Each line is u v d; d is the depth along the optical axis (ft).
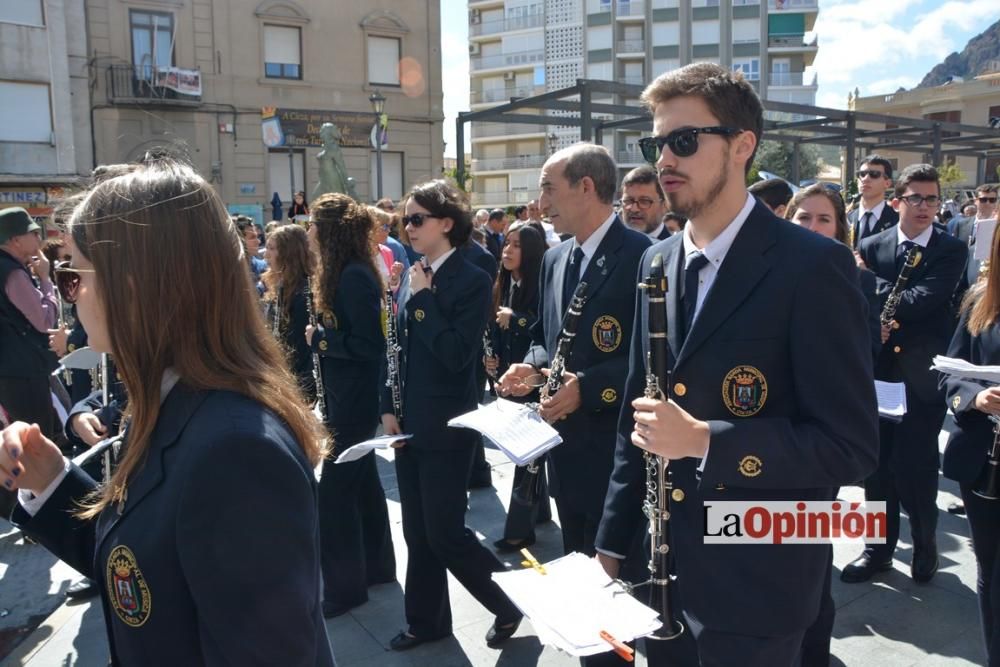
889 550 11.76
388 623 11.09
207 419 3.64
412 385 9.95
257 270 23.52
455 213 9.85
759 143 5.79
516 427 7.88
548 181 8.52
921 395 11.48
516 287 15.80
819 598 5.84
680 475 5.93
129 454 3.81
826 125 50.31
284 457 3.62
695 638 5.93
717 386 5.62
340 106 79.36
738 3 149.48
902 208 12.57
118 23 68.33
